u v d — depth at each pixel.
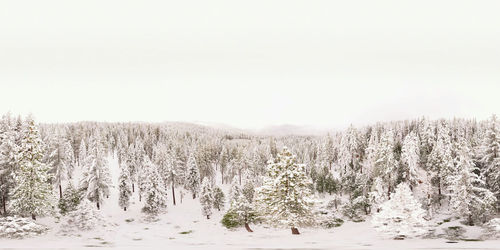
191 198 82.25
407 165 58.22
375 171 61.00
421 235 26.20
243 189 71.19
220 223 58.31
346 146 95.44
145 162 80.75
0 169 38.88
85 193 59.91
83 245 20.16
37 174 38.16
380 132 118.12
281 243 19.50
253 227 48.09
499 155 44.81
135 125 175.75
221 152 126.94
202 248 16.31
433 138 87.00
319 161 115.94
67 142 80.69
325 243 19.36
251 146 148.88
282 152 28.25
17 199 36.75
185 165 98.31
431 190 55.06
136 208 68.56
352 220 53.94
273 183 27.31
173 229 53.34
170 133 169.38
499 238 26.81
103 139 123.38
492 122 46.94
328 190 79.94
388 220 26.08
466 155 43.34
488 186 47.09
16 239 26.80
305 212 27.58
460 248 15.68
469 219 41.12
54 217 43.25
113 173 103.50
